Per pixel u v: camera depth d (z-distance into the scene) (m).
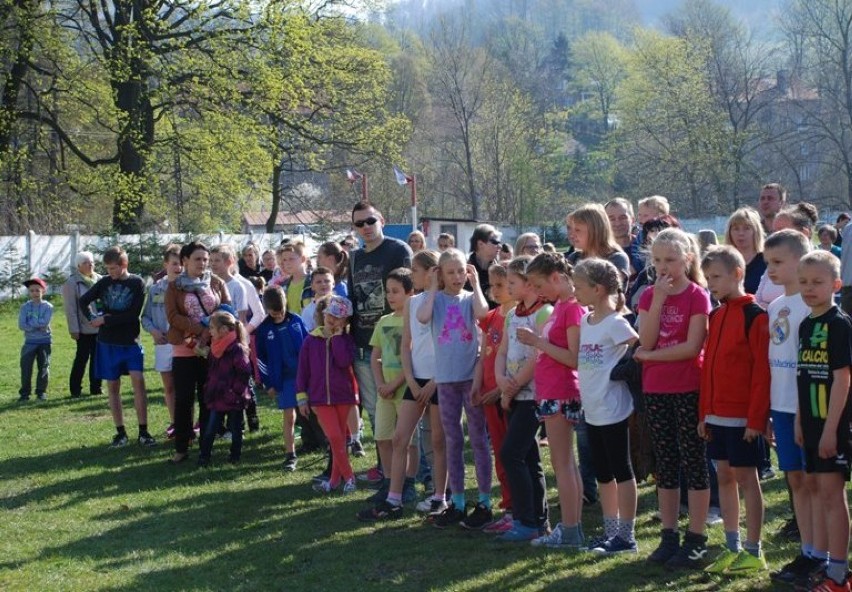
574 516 5.82
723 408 5.04
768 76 52.03
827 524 4.66
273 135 30.59
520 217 56.47
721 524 6.13
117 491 7.88
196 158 30.62
